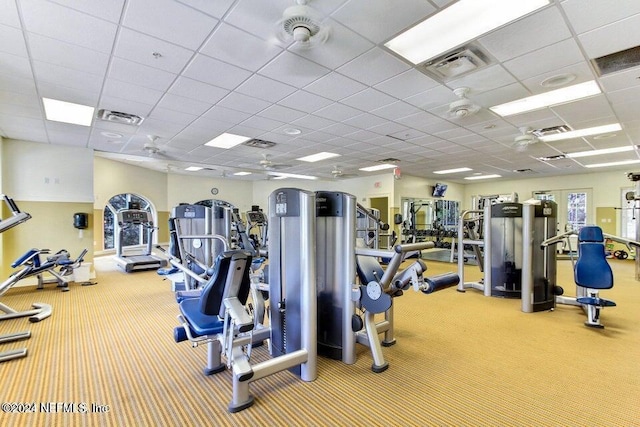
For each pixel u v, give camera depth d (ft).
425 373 8.48
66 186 20.71
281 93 12.67
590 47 9.20
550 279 14.58
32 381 7.96
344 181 40.27
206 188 40.29
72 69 10.47
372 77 11.22
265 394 7.50
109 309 14.29
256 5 7.43
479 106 13.88
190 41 8.90
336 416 6.67
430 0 7.25
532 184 38.34
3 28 8.18
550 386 7.83
